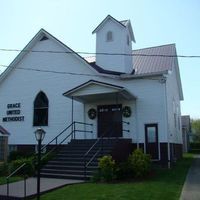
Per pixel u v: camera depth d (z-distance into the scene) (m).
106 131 21.59
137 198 11.80
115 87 20.83
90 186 14.65
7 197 12.98
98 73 24.19
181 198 11.85
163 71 22.02
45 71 26.94
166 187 13.98
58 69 26.33
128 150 21.64
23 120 27.47
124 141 21.11
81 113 24.83
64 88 25.84
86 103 24.72
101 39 25.97
